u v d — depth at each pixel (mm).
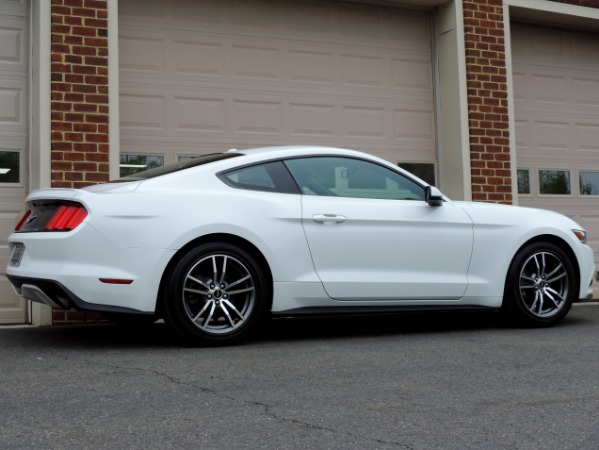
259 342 5172
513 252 5883
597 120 9875
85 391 3586
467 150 8539
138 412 3195
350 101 8391
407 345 5039
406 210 5535
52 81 6562
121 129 7258
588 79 9875
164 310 4797
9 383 3773
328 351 4770
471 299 5742
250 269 4973
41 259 4715
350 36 8445
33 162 6684
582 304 8109
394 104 8633
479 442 2818
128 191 4801
